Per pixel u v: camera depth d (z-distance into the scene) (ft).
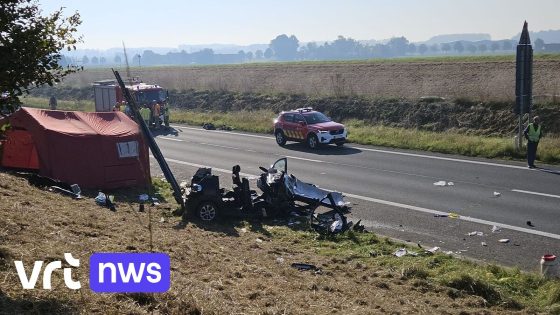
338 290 31.96
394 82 146.51
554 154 75.51
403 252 41.45
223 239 43.83
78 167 58.18
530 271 37.76
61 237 32.45
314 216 50.26
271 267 36.01
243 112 147.33
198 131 118.73
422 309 29.55
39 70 24.17
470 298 32.19
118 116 65.10
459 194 59.06
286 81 175.73
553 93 108.88
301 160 80.64
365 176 68.95
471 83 130.82
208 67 262.88
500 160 77.56
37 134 57.77
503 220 49.67
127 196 58.03
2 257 26.00
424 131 109.81
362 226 47.47
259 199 52.06
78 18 25.26
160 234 41.11
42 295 22.80
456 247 43.24
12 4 23.13
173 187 54.13
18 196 43.68
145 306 23.77
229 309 25.55
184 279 28.78
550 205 53.88
